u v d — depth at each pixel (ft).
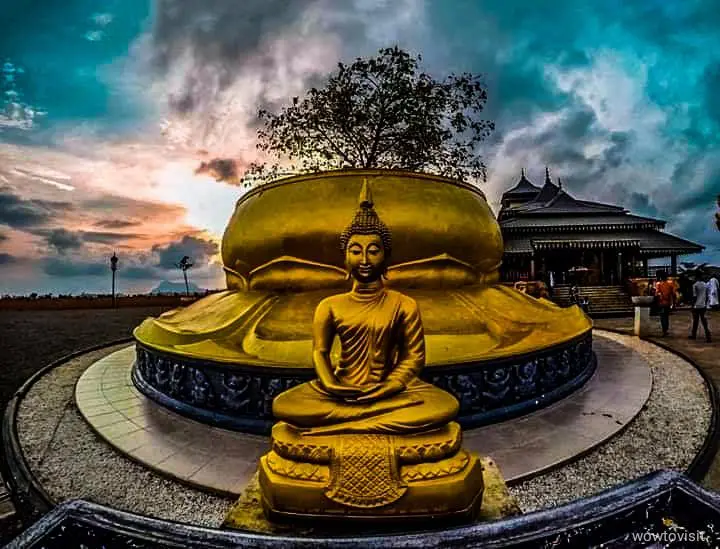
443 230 26.21
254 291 28.25
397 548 7.47
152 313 103.96
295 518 9.40
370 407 9.84
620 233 113.09
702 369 33.06
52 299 122.01
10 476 19.29
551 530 8.00
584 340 28.99
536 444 19.21
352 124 48.83
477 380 20.71
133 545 7.89
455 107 49.70
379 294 11.19
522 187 198.59
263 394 20.21
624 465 18.34
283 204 26.91
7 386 35.32
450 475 9.32
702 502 9.01
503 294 29.19
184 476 17.31
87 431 23.04
